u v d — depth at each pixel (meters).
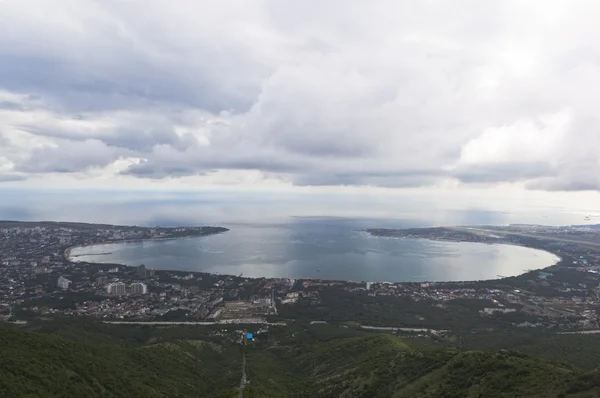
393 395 100.56
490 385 85.56
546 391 74.88
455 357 107.69
